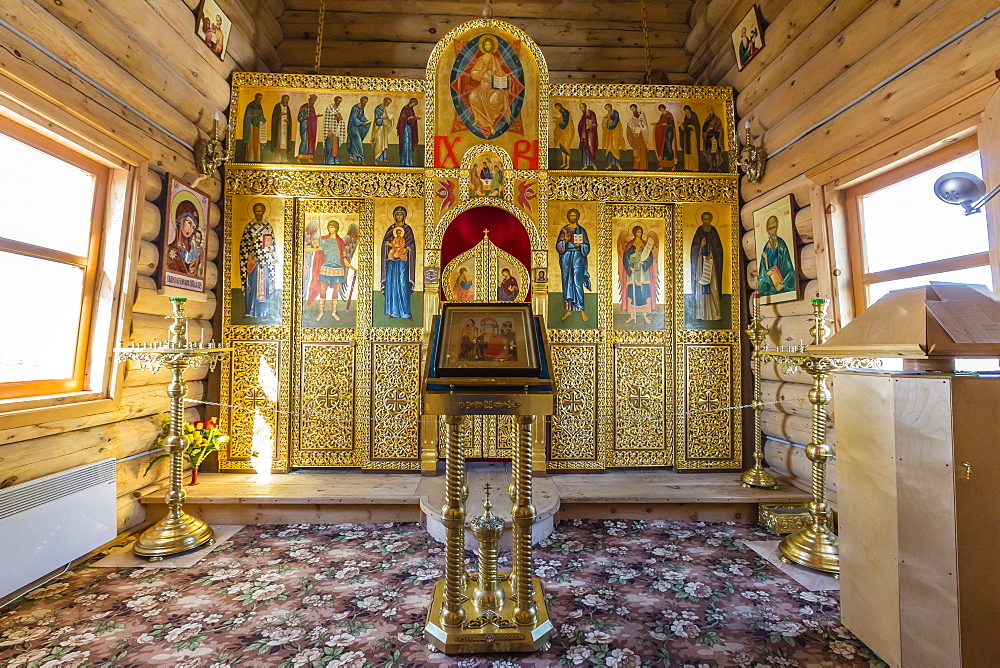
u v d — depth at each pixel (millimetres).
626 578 2854
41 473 2764
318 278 4637
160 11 3600
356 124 4707
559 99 4832
